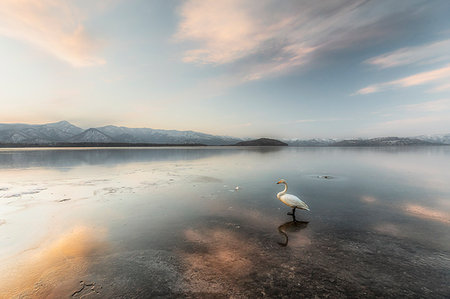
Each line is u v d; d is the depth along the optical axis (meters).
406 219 9.77
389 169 28.78
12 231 8.55
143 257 6.55
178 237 7.98
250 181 19.97
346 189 16.41
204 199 13.48
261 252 6.82
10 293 5.00
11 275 5.68
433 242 7.48
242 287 5.15
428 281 5.38
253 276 5.59
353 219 9.84
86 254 6.76
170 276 5.61
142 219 9.89
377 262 6.23
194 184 18.42
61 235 8.17
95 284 5.31
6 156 55.03
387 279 5.46
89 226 9.07
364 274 5.66
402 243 7.42
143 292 5.02
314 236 8.01
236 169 29.39
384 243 7.42
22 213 10.71
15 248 7.16
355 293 4.94
